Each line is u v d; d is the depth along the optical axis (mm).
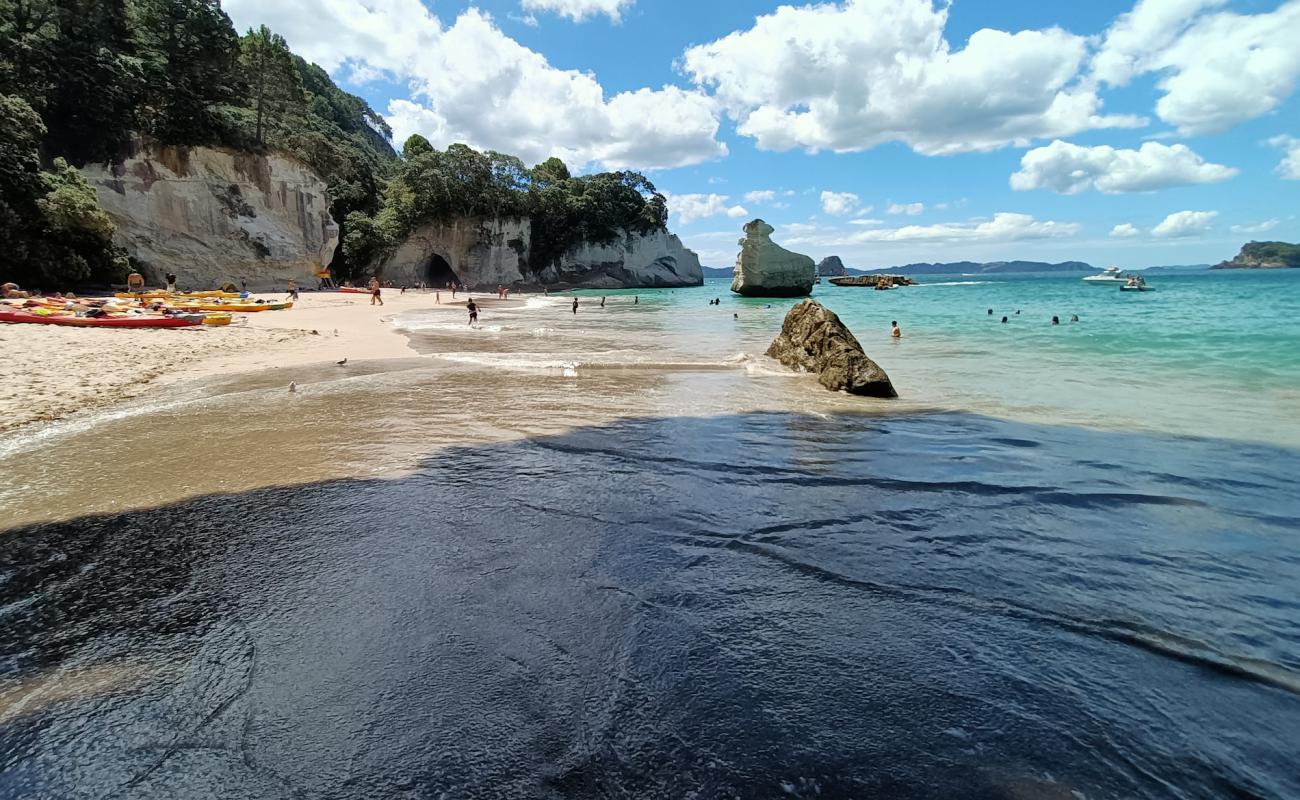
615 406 11250
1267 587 4617
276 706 3141
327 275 59281
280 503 6152
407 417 10117
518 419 10094
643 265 111250
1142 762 2871
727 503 6359
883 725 3094
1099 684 3449
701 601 4324
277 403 11102
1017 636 3930
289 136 59781
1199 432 9422
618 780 2699
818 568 4879
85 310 22484
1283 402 11641
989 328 27266
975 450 8453
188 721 3039
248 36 57125
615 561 4941
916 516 6031
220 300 35281
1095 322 28703
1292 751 2945
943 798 2643
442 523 5691
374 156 96375
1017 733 3055
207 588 4426
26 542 5199
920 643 3840
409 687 3295
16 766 2766
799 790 2672
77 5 44219
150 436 8695
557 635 3842
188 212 47500
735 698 3277
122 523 5609
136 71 45031
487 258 86688
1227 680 3484
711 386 13453
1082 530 5707
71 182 36344
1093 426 9852
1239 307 37250
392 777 2682
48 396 10883
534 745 2885
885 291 76062
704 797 2621
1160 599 4441
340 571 4691
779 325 30969
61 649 3686
